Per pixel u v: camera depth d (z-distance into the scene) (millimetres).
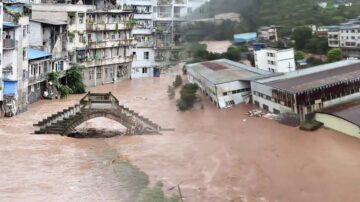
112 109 53844
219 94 57656
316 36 63625
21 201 35156
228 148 46750
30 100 71688
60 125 53938
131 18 103000
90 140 52094
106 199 36188
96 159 45312
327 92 53312
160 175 41156
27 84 67562
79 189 37938
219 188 38250
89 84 91375
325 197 36062
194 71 58281
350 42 63531
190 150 47062
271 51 61438
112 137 53375
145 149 48406
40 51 77438
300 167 41156
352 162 41812
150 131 53625
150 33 103750
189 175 41125
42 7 86375
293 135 49094
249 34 54906
